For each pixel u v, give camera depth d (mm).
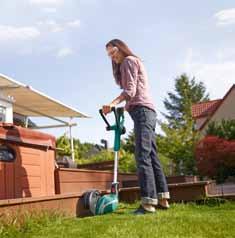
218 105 26688
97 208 4195
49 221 3557
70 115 12695
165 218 3559
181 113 46219
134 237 2918
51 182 5047
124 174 8492
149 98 4129
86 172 6270
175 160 22047
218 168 18766
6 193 4074
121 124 4281
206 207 4414
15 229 3188
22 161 4391
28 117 13086
